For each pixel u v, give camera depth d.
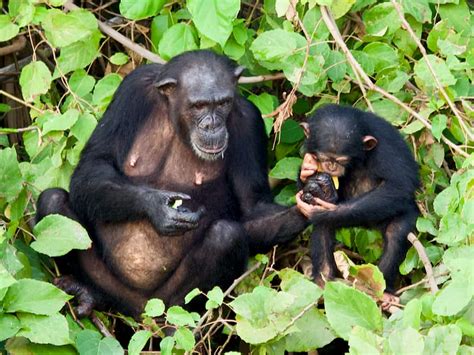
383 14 14.27
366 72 14.11
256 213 13.71
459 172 12.70
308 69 13.60
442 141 14.18
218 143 13.09
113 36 14.59
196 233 13.26
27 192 13.33
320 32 13.84
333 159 13.24
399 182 13.22
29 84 13.88
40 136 13.70
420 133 14.09
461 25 14.48
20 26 13.59
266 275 13.48
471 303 10.50
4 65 16.38
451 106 13.01
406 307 10.41
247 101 14.06
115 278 13.38
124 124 13.53
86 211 13.26
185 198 12.81
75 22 13.76
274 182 15.14
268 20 14.49
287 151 15.00
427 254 12.82
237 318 11.31
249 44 14.66
